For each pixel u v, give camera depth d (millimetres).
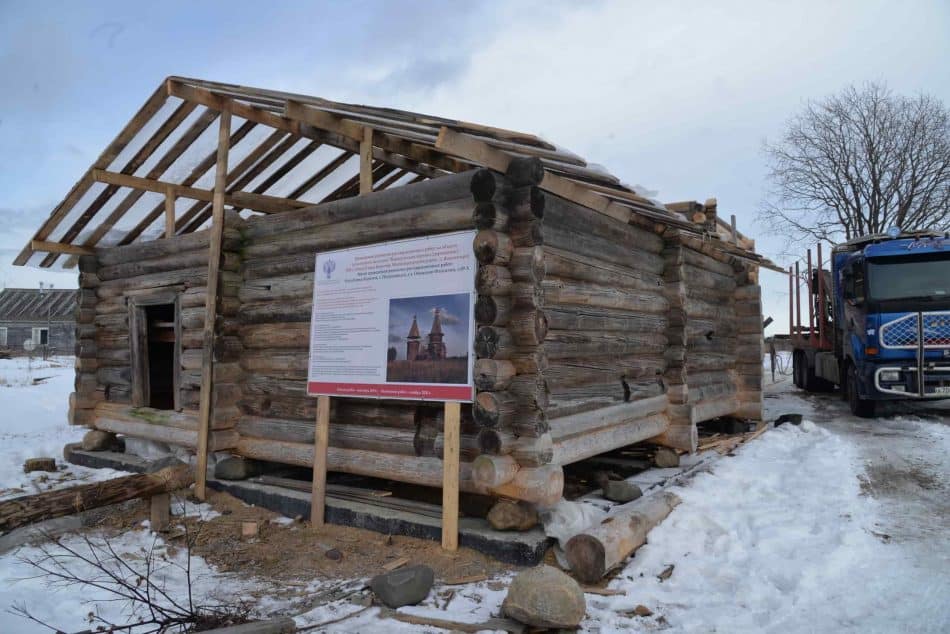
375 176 8820
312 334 5996
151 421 7992
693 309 8867
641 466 7801
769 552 4824
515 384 4992
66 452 8938
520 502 4992
